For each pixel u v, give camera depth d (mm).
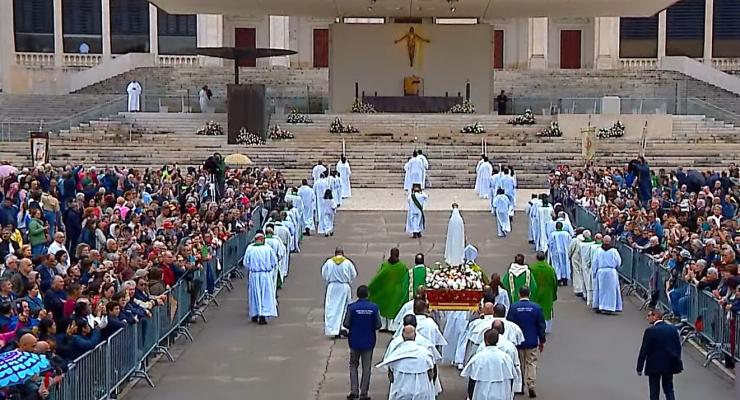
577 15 52656
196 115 47938
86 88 56812
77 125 46719
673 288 18391
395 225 30500
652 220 22375
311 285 22688
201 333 18453
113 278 14930
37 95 51750
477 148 42688
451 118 47875
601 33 65000
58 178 26125
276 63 66312
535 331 14453
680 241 19656
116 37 64125
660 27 66125
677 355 13336
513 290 17406
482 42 53281
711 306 16375
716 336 16141
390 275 17969
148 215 20859
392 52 53219
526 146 43312
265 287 19172
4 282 12383
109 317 13750
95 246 18797
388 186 39312
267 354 17000
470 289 15695
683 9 66250
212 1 47062
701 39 66188
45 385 10609
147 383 15133
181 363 16375
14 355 10430
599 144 43406
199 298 19297
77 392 11914
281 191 30750
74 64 62938
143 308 15031
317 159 41156
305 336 18281
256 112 43156
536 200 26906
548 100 51094
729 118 48250
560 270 23109
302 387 15094
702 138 45156
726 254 16375
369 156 41469
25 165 38719
